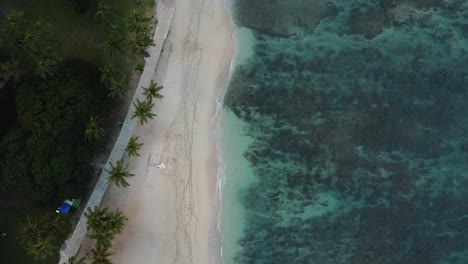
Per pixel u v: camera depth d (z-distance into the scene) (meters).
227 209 33.91
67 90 28.55
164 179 33.31
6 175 28.73
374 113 34.44
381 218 34.44
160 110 33.09
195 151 33.47
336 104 34.28
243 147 34.06
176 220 33.38
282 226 34.28
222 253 33.72
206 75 33.47
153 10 32.34
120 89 29.75
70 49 31.66
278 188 34.38
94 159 32.25
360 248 34.28
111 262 32.53
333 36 34.53
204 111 33.53
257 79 33.97
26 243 32.19
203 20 33.25
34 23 31.03
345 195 34.50
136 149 30.66
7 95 30.19
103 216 30.33
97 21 31.64
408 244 34.41
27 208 32.06
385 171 34.53
